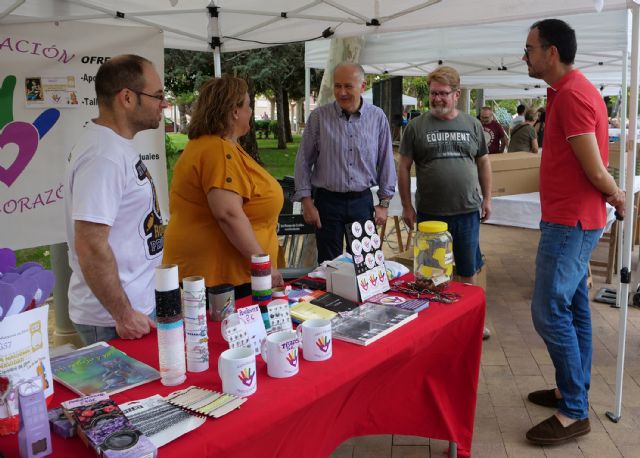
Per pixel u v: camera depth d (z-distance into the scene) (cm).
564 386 248
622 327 257
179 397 129
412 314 187
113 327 188
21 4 253
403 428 221
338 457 243
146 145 323
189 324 146
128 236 180
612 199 229
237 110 221
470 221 342
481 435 257
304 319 180
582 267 237
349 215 329
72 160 172
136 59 180
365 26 329
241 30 347
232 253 229
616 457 238
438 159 335
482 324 217
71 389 136
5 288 112
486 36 554
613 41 456
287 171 1496
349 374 151
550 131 232
